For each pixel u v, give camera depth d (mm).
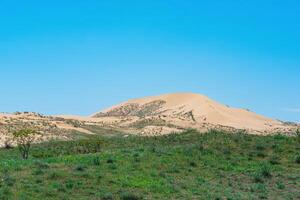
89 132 119250
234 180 33094
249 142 44062
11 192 26922
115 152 39812
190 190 29719
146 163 35500
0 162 36250
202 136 52812
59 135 102938
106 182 30031
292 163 37625
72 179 30203
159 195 28359
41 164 33688
